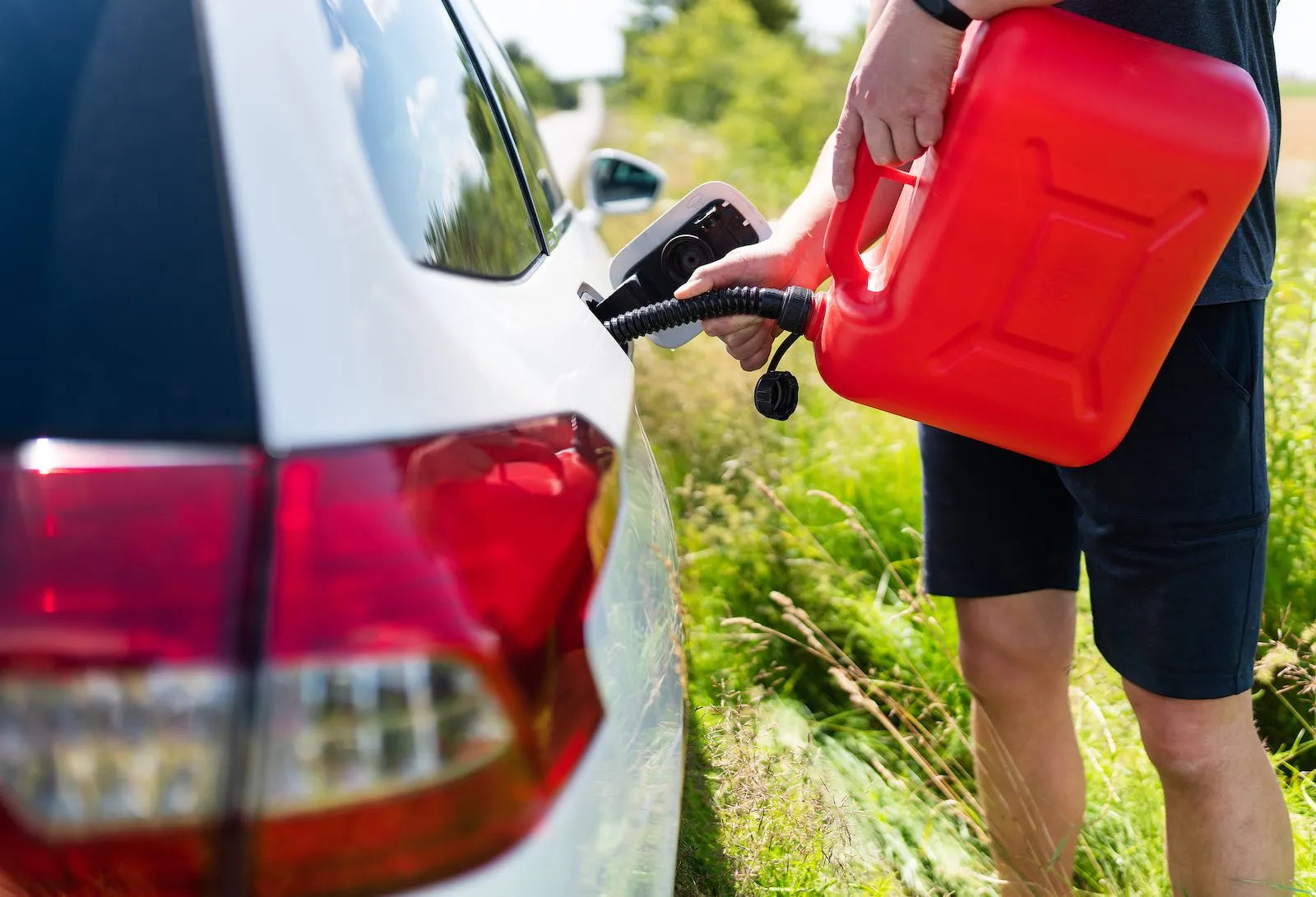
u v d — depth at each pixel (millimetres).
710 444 3393
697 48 18938
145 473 715
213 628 681
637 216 6250
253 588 690
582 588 852
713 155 9883
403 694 704
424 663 712
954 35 1223
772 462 3299
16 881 667
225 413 735
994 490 1747
